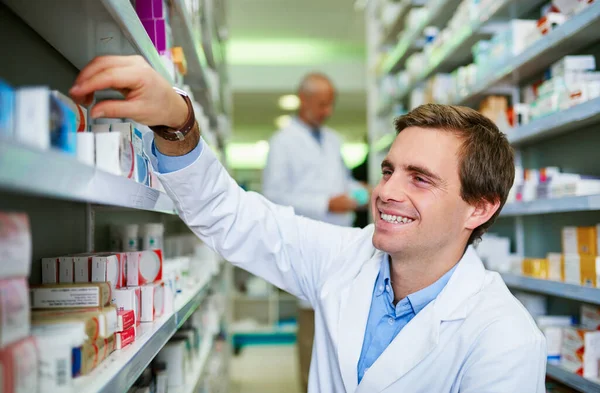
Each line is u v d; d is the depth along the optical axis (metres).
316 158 3.72
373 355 1.25
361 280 1.33
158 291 1.29
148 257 1.29
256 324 6.48
